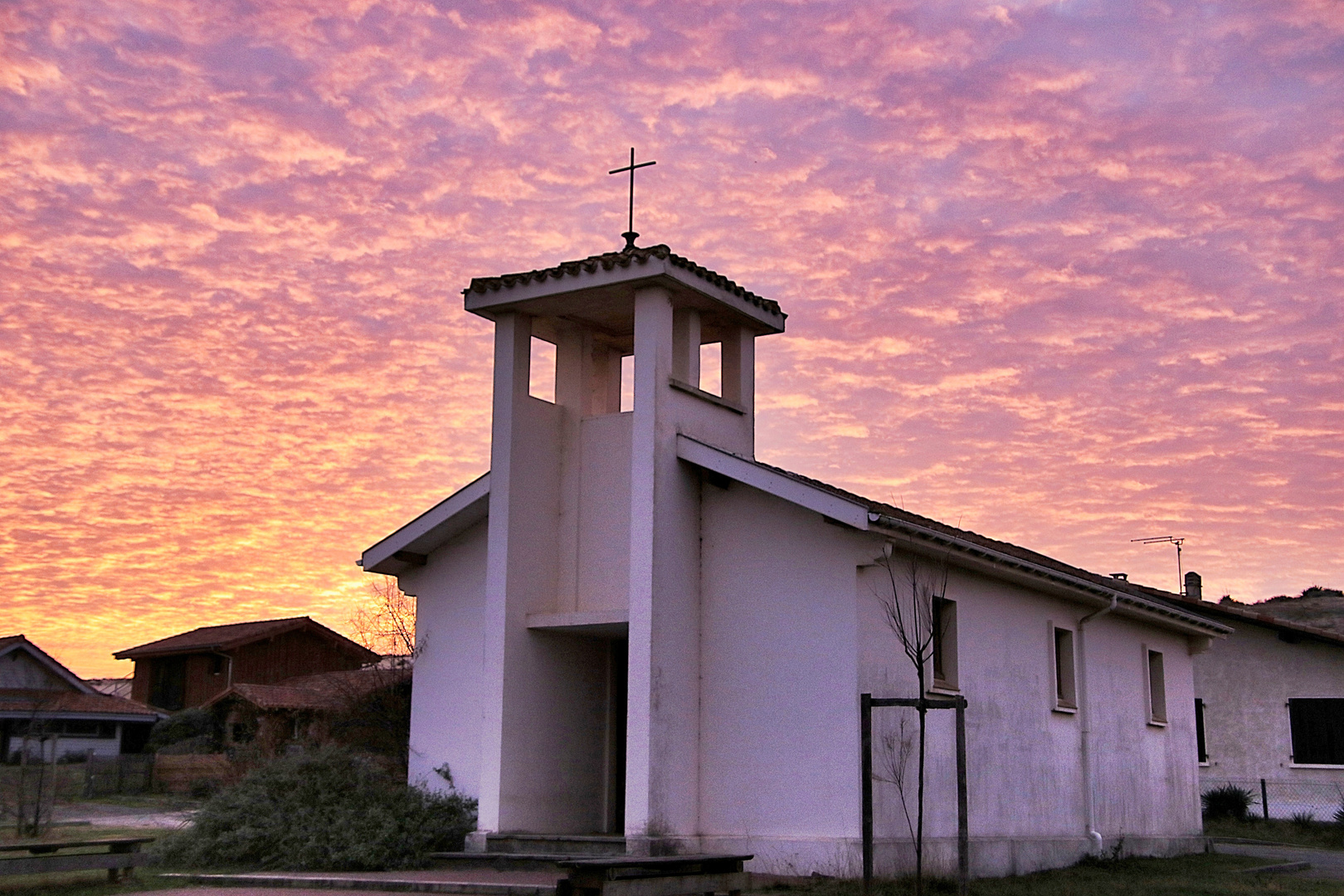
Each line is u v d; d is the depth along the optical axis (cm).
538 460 1702
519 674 1625
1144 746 2167
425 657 1875
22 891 1383
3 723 4159
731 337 1784
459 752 1806
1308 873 1919
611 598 1655
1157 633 2302
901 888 1375
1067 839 1842
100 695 4547
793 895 1334
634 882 1161
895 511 1524
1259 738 3109
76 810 2959
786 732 1509
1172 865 1895
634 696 1506
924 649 1434
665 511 1559
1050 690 1872
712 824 1536
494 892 1286
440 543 1898
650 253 1568
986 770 1675
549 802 1641
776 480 1519
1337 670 3059
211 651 5184
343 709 2656
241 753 3353
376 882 1356
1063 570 1930
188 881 1441
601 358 1902
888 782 1480
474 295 1692
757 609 1561
